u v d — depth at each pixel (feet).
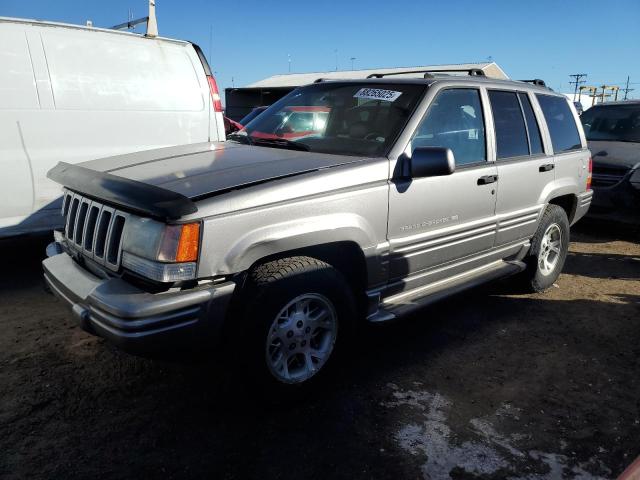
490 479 8.49
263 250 9.14
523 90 15.46
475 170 12.96
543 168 15.40
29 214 15.88
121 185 8.97
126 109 17.37
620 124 27.61
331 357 10.44
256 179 9.37
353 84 13.47
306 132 12.80
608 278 19.02
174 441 9.05
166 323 8.18
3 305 14.40
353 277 11.10
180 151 11.93
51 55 15.89
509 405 10.59
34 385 10.50
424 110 11.85
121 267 8.86
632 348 13.32
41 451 8.64
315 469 8.53
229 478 8.25
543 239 16.37
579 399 10.91
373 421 9.84
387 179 10.89
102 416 9.66
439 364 12.14
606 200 24.40
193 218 8.30
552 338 13.74
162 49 18.40
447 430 9.68
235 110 96.27
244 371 9.26
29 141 15.55
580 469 8.81
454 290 12.88
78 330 12.99
